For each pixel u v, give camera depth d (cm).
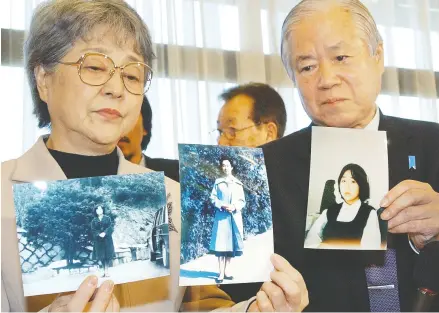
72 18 90
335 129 101
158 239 87
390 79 147
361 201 99
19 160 94
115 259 84
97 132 90
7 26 133
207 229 89
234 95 132
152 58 99
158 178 89
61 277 82
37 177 92
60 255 82
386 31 149
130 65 93
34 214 83
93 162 96
